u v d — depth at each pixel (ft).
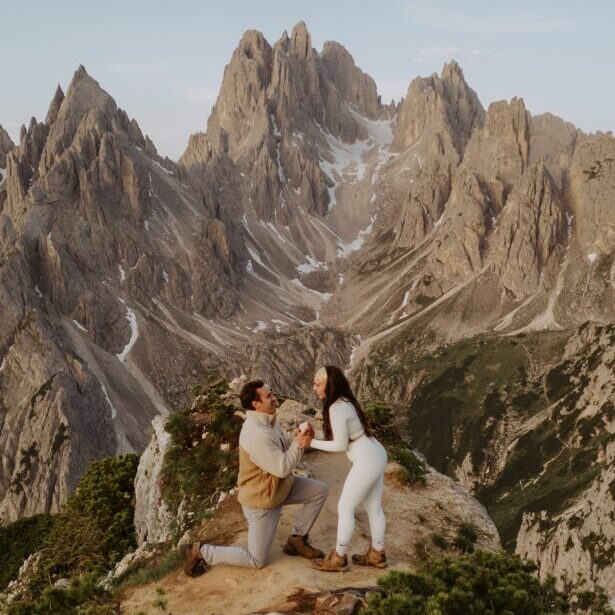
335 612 36.73
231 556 42.47
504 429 645.92
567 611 42.75
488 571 41.19
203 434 73.51
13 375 611.06
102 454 569.64
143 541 77.71
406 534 52.26
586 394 620.49
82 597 45.03
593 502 322.96
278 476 40.57
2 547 130.00
